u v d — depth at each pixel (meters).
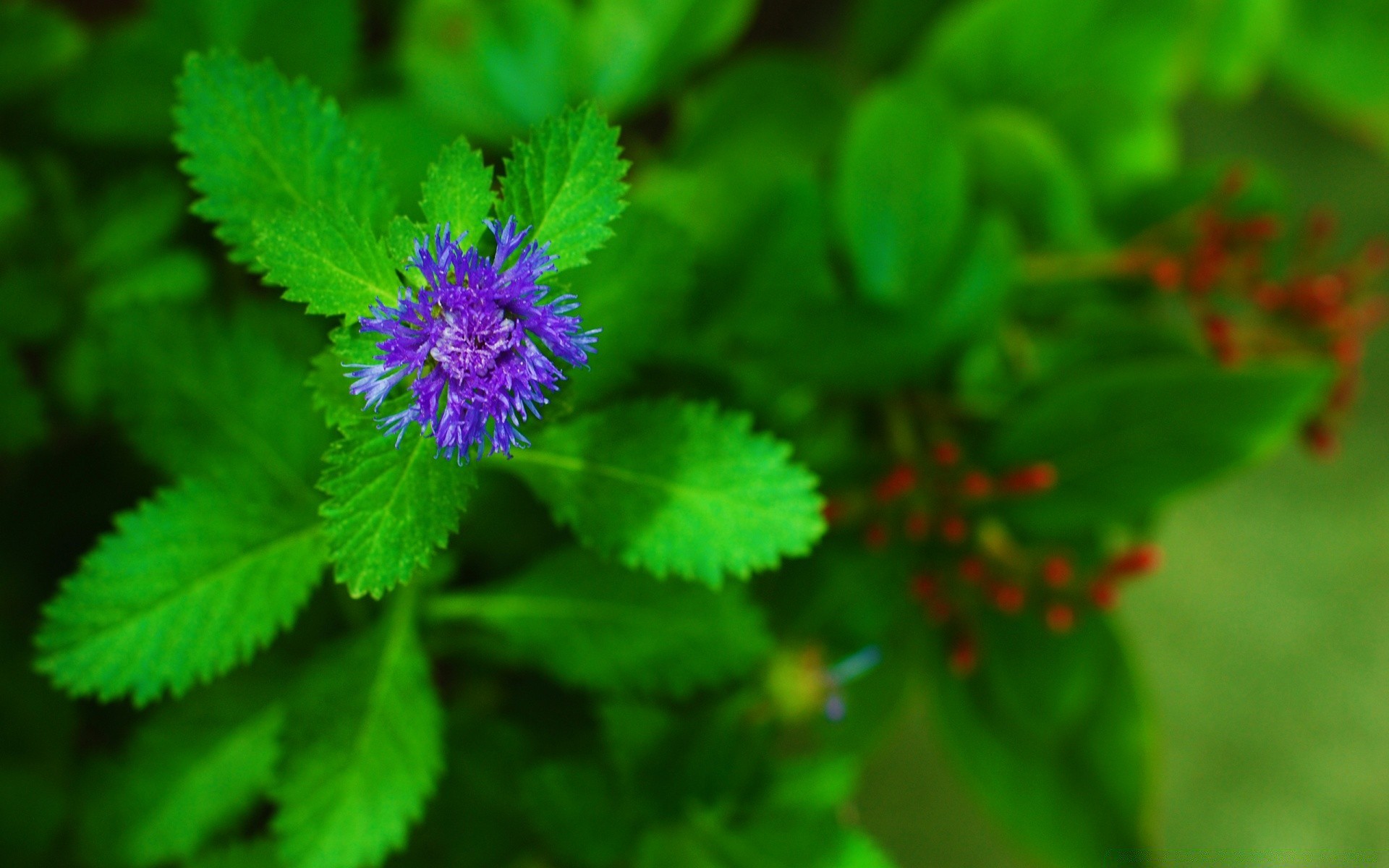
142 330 0.40
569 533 0.46
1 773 0.45
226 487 0.39
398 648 0.40
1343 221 0.66
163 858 0.43
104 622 0.38
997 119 0.50
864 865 0.44
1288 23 0.62
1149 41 0.54
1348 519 0.65
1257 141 0.68
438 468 0.34
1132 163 0.57
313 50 0.46
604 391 0.39
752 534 0.38
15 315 0.45
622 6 0.50
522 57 0.50
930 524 0.49
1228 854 0.63
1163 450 0.48
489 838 0.46
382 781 0.40
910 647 0.51
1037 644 0.50
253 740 0.43
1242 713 0.64
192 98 0.36
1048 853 0.50
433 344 0.33
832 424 0.52
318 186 0.37
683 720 0.45
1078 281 0.53
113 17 0.59
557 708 0.48
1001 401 0.53
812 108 0.55
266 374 0.41
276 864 0.43
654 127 0.65
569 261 0.33
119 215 0.46
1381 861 0.62
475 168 0.33
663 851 0.44
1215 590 0.66
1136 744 0.50
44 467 0.48
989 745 0.51
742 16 0.51
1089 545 0.51
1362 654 0.64
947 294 0.49
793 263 0.48
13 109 0.48
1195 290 0.49
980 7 0.53
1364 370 0.66
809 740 0.59
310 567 0.39
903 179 0.49
